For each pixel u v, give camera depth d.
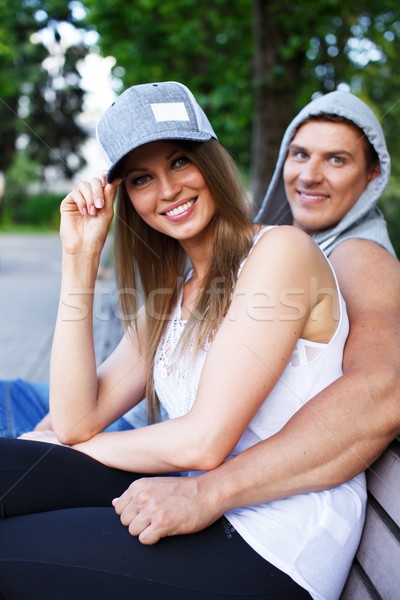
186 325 1.92
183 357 1.91
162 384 2.01
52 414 2.05
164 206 1.94
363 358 1.75
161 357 2.05
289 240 1.79
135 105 1.86
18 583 1.57
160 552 1.56
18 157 36.09
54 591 1.55
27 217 35.44
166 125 1.85
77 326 2.07
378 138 2.45
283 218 2.88
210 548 1.59
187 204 1.93
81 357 2.05
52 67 34.44
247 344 1.71
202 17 9.99
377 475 1.67
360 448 1.62
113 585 1.54
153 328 2.15
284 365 1.74
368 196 2.50
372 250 2.16
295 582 1.58
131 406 2.24
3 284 12.38
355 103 2.49
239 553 1.58
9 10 16.28
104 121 1.93
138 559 1.55
